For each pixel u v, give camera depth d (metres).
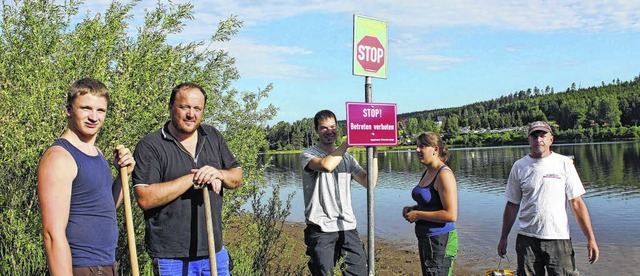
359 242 4.97
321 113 4.98
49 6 4.60
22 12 4.48
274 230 5.59
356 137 4.08
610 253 12.46
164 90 4.64
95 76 4.20
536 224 5.09
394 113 4.31
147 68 4.53
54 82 4.20
